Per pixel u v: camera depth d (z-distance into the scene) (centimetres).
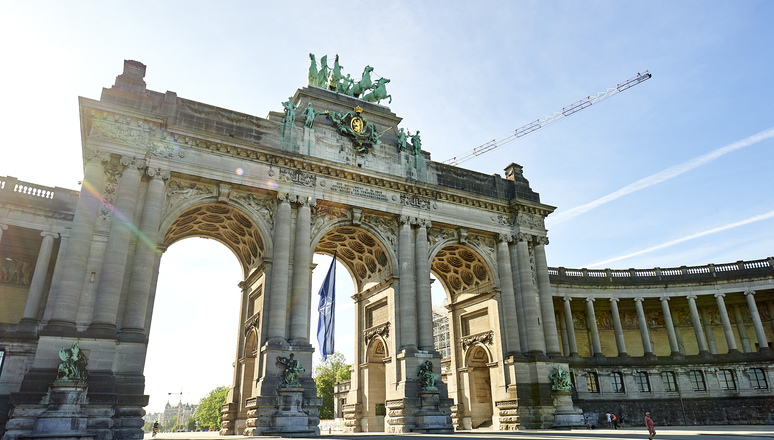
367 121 5319
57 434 3023
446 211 5362
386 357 4897
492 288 5516
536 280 5612
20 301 4903
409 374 4506
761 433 3581
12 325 4284
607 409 6200
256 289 4750
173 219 4128
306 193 4616
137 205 3962
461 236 5394
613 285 6956
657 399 6366
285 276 4269
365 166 5069
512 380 5091
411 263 4934
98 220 3819
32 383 3191
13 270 4959
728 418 6188
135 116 4069
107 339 3472
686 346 7225
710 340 7125
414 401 4416
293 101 5303
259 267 4547
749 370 6425
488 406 5716
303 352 4081
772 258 6819
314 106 5184
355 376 5628
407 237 5006
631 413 6244
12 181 4662
